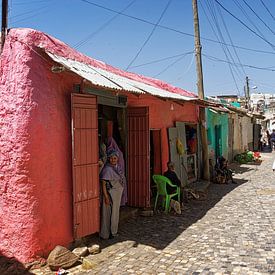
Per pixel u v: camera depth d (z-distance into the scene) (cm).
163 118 1215
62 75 669
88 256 653
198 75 1518
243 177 1684
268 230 788
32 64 617
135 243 725
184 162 1370
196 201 1151
